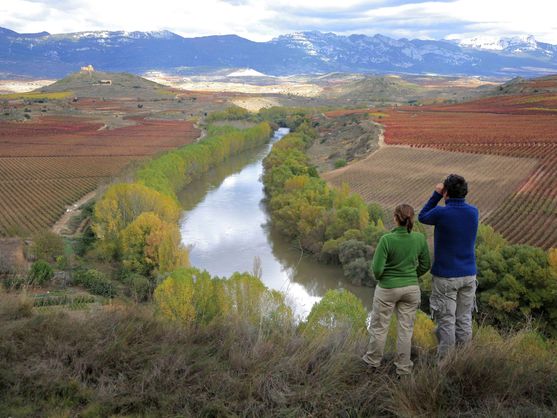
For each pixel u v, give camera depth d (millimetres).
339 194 67250
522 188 74812
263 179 93000
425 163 97250
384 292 7730
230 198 87250
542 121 141500
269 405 6965
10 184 91875
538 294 37031
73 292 39031
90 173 101438
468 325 8273
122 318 9180
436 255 8117
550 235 56344
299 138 132750
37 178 96875
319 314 17172
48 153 124125
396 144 115812
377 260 7684
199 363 7809
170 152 98375
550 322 37594
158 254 49562
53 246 53000
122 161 113938
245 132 139500
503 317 37188
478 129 130500
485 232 45938
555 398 6969
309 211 62031
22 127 173250
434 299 8250
